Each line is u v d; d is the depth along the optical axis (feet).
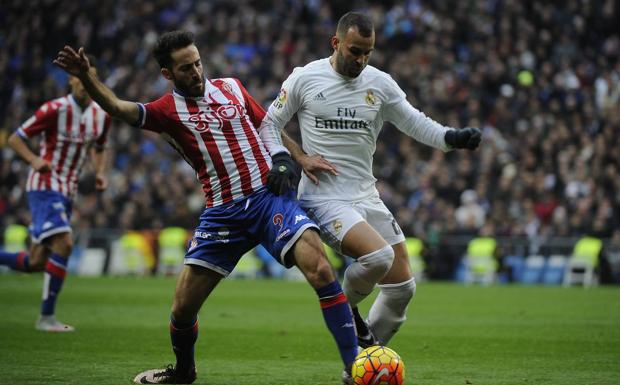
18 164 178.50
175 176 170.19
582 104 174.81
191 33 43.52
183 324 44.52
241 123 44.86
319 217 46.57
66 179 70.59
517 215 151.33
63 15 211.00
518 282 148.46
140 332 68.74
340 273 153.79
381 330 48.39
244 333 69.72
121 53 206.39
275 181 43.42
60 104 70.03
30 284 127.85
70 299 101.24
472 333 70.59
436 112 173.27
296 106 47.19
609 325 76.95
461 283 147.84
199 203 165.48
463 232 152.66
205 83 44.83
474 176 160.45
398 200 158.40
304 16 202.18
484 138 167.63
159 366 51.65
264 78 185.16
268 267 161.68
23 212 168.45
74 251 165.58
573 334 69.82
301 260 41.93
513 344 63.57
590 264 142.51
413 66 181.88
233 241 44.11
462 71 183.93
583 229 145.48
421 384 46.21
